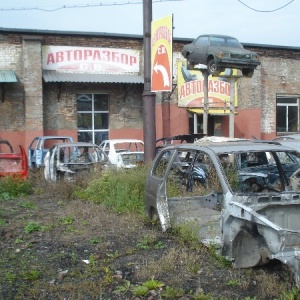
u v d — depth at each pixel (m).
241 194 5.80
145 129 13.41
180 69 22.33
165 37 12.77
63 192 12.40
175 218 7.38
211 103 21.14
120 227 8.37
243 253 5.73
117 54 21.69
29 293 5.18
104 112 22.11
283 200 5.93
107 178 11.60
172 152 7.80
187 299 4.95
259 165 8.21
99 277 5.71
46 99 20.97
